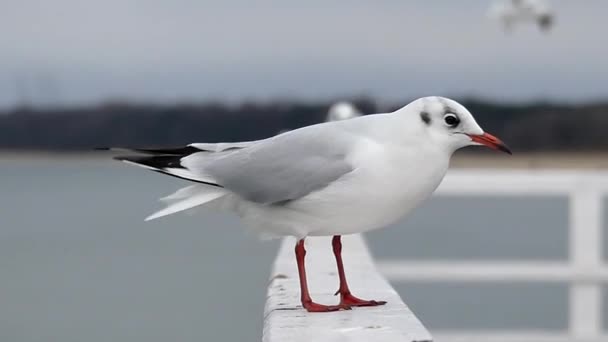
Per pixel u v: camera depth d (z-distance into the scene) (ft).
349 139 14.70
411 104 14.71
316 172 14.57
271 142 15.35
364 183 14.38
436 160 14.57
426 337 12.17
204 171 15.61
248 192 15.12
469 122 14.55
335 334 12.52
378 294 15.70
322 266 18.58
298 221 14.96
